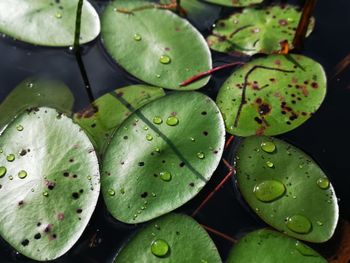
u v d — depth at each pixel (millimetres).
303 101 251
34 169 226
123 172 226
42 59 270
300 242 213
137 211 217
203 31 283
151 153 231
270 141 237
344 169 237
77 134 234
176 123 239
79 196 219
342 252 214
